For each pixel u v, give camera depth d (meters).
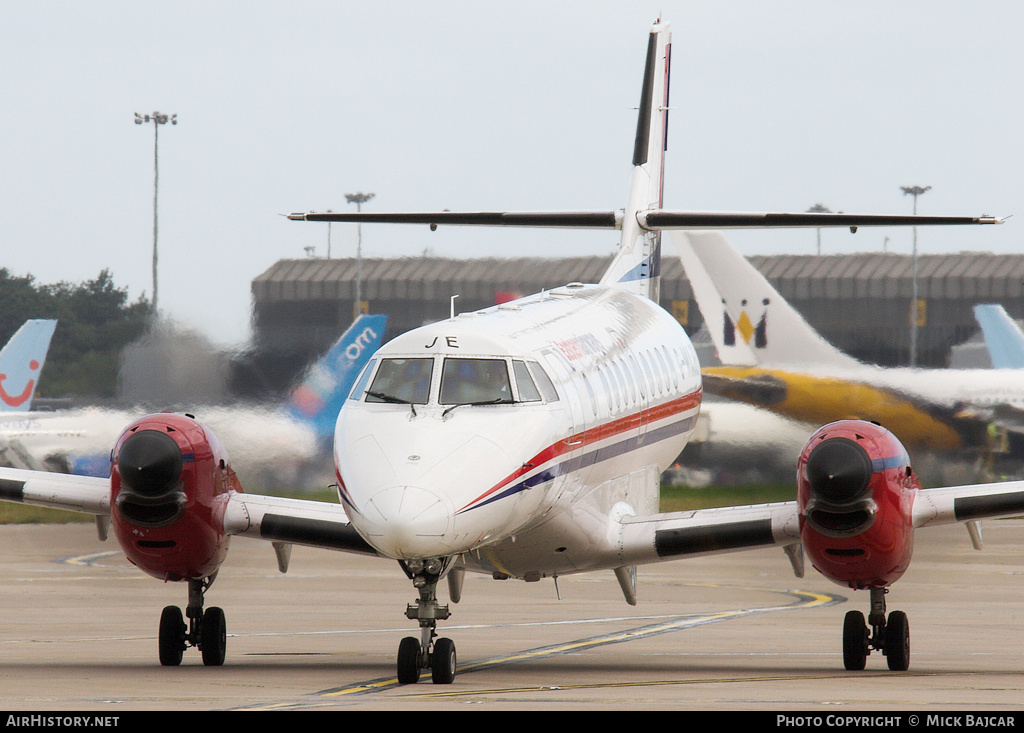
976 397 108.88
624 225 73.88
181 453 47.25
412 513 38.53
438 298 146.25
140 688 40.94
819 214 66.12
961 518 46.38
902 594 79.19
